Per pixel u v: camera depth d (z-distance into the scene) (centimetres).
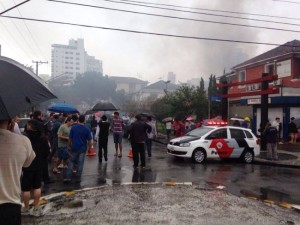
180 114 2992
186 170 1322
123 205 791
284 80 3019
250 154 1639
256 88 2850
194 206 796
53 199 834
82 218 690
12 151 353
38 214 707
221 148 1569
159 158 1656
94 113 2895
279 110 2727
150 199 851
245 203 836
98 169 1289
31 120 716
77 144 1045
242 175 1255
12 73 332
